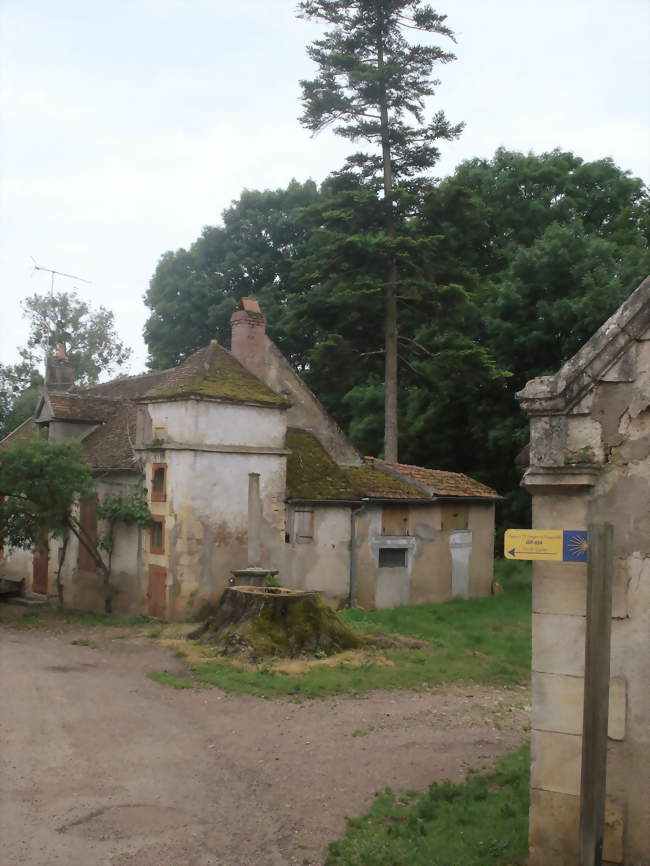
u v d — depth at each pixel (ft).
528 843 22.00
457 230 102.22
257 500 66.69
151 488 65.51
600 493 20.59
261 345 81.20
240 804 25.95
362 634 54.90
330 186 103.19
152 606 64.44
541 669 21.01
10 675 43.04
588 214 117.70
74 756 30.01
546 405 21.02
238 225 139.23
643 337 20.33
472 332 105.50
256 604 51.52
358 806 25.91
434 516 78.74
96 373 163.63
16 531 64.13
